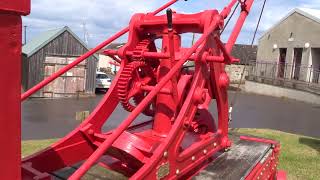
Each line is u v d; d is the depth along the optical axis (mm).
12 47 1712
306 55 32594
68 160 3721
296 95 30047
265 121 19906
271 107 25344
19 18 1718
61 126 16125
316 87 29609
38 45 26281
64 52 27031
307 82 31062
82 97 27312
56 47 26703
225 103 4492
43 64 26406
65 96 27234
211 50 3965
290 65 34000
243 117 20922
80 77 27703
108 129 14766
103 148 2752
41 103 23547
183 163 3576
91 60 27984
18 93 1763
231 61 4164
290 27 34625
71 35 27109
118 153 3549
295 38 34000
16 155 1797
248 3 5277
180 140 3453
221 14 4105
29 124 16359
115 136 2842
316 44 31531
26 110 20469
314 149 10234
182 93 3850
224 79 4246
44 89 26375
